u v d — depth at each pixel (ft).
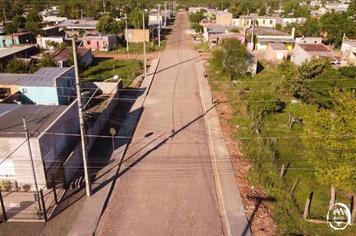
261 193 58.49
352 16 222.07
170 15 357.82
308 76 97.50
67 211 53.47
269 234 48.83
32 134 57.06
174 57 166.30
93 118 82.17
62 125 65.36
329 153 49.70
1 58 132.16
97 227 50.55
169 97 107.14
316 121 50.78
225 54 125.80
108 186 59.82
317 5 385.91
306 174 64.80
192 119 89.92
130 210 54.29
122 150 72.38
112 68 143.13
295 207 54.90
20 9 297.74
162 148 73.87
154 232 49.62
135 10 236.63
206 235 49.14
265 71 136.98
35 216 52.11
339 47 191.62
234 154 71.46
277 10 380.37
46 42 180.96
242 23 255.70
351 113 48.91
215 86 118.21
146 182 61.57
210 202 56.34
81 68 139.23
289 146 75.72
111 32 214.07
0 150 56.29
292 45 179.22
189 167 66.54
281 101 95.25
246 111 92.43
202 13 306.76
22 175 58.03
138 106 98.99
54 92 90.63
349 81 89.66
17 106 72.49
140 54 175.11
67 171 59.93
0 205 54.29
